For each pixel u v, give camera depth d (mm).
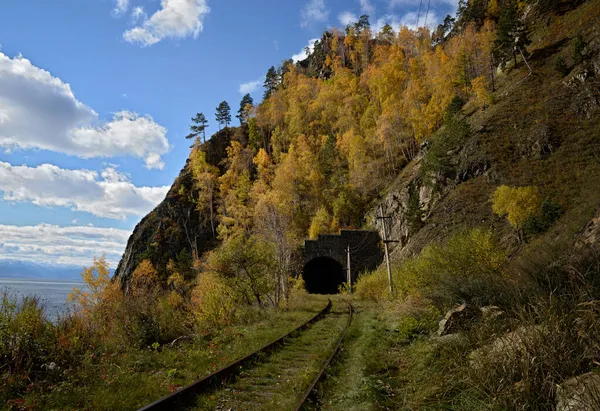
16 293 7352
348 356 8602
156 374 6895
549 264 8000
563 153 34469
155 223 88062
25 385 5773
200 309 15711
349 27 139750
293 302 23234
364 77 100750
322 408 5391
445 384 5312
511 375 4492
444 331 8477
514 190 26484
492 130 42969
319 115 99812
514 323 6074
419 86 74875
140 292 14797
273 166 90750
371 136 74375
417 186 48531
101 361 7371
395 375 6961
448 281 10539
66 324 8391
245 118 120625
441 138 46500
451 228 34594
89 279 33344
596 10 51250
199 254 77375
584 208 20828
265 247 20797
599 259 6520
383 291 23156
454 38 93812
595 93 37781
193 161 97625
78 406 5176
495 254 13000
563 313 5051
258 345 9578
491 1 96438
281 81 142625
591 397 3342
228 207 74625
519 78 52219
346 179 72125
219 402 5570
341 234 50969
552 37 57000
